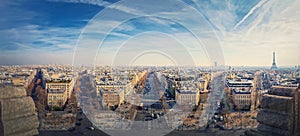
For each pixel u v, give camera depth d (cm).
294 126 306
